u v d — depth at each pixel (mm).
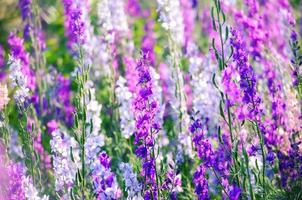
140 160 7934
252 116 7277
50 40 14875
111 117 9695
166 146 9273
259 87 9367
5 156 7453
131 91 9078
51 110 10609
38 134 9148
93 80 11266
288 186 8070
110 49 10336
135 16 13516
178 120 8984
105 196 6789
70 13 8656
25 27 10773
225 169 7379
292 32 8516
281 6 11375
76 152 7496
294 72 8289
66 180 7445
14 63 8078
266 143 8016
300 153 8016
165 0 9367
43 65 10773
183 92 8992
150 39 12281
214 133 8719
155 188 7020
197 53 9820
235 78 7434
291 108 8289
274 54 9523
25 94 8070
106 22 10430
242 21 9539
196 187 7137
